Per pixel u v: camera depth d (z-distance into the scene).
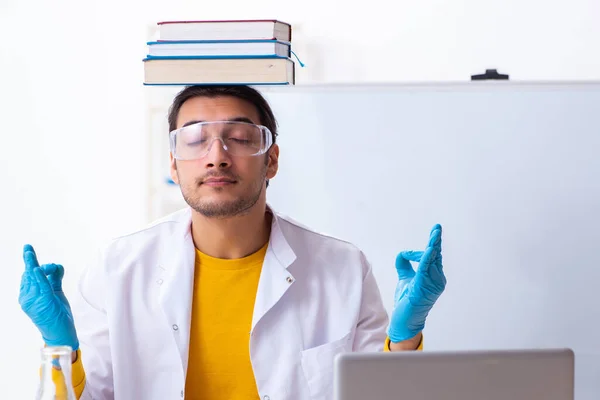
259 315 1.85
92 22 4.02
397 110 2.90
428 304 1.69
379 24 3.83
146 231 2.01
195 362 1.86
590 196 2.83
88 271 1.98
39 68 4.05
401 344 1.74
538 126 2.85
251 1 3.89
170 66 1.75
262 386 1.84
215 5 3.93
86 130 4.04
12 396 4.08
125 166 4.02
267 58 1.72
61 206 4.05
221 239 1.87
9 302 4.07
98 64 4.02
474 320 2.87
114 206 4.03
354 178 2.92
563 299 2.84
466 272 2.88
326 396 1.85
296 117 2.93
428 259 1.66
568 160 2.84
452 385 1.14
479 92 2.87
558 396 1.15
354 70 3.84
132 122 4.01
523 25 3.78
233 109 1.80
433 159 2.89
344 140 2.92
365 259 2.06
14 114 4.06
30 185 4.07
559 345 2.85
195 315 1.87
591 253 2.83
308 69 3.85
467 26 3.80
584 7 3.75
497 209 2.87
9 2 4.04
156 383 1.87
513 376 1.14
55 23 4.03
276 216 1.99
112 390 1.91
